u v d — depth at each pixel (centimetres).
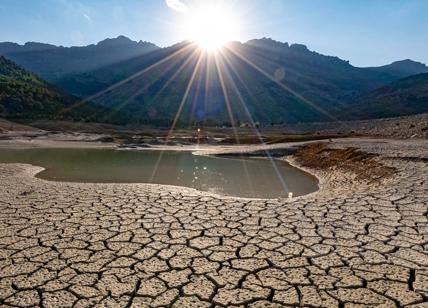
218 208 992
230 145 5584
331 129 9169
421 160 1859
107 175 2072
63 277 570
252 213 933
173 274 579
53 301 499
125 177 2002
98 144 5278
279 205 1016
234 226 822
